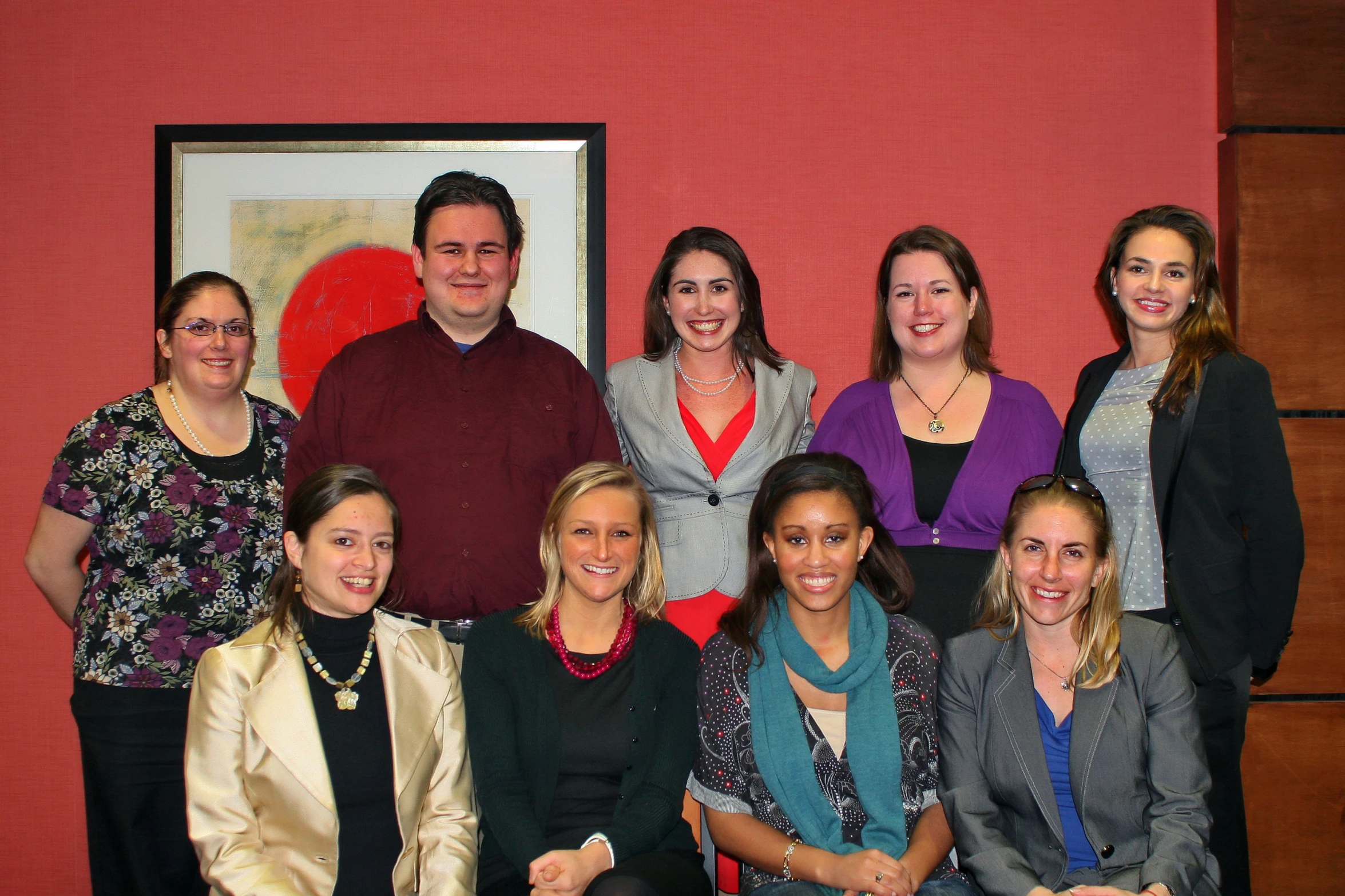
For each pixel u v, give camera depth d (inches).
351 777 71.3
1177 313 84.4
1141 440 84.7
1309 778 105.1
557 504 78.6
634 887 65.9
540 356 91.8
